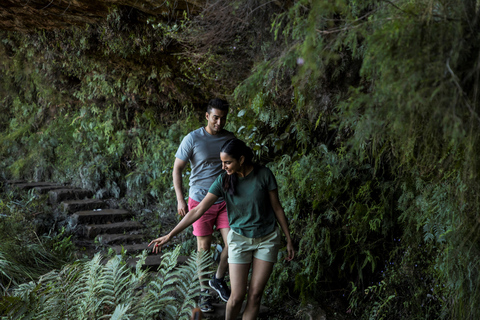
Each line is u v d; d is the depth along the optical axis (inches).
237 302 106.3
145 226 232.4
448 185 102.3
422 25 60.6
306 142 156.9
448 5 61.4
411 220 130.7
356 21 71.1
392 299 135.3
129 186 262.7
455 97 56.9
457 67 59.4
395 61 60.7
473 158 67.2
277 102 149.9
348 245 145.5
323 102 115.8
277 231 108.3
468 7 60.9
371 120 64.6
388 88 61.5
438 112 57.9
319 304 147.4
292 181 159.2
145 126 280.4
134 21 160.2
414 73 58.2
